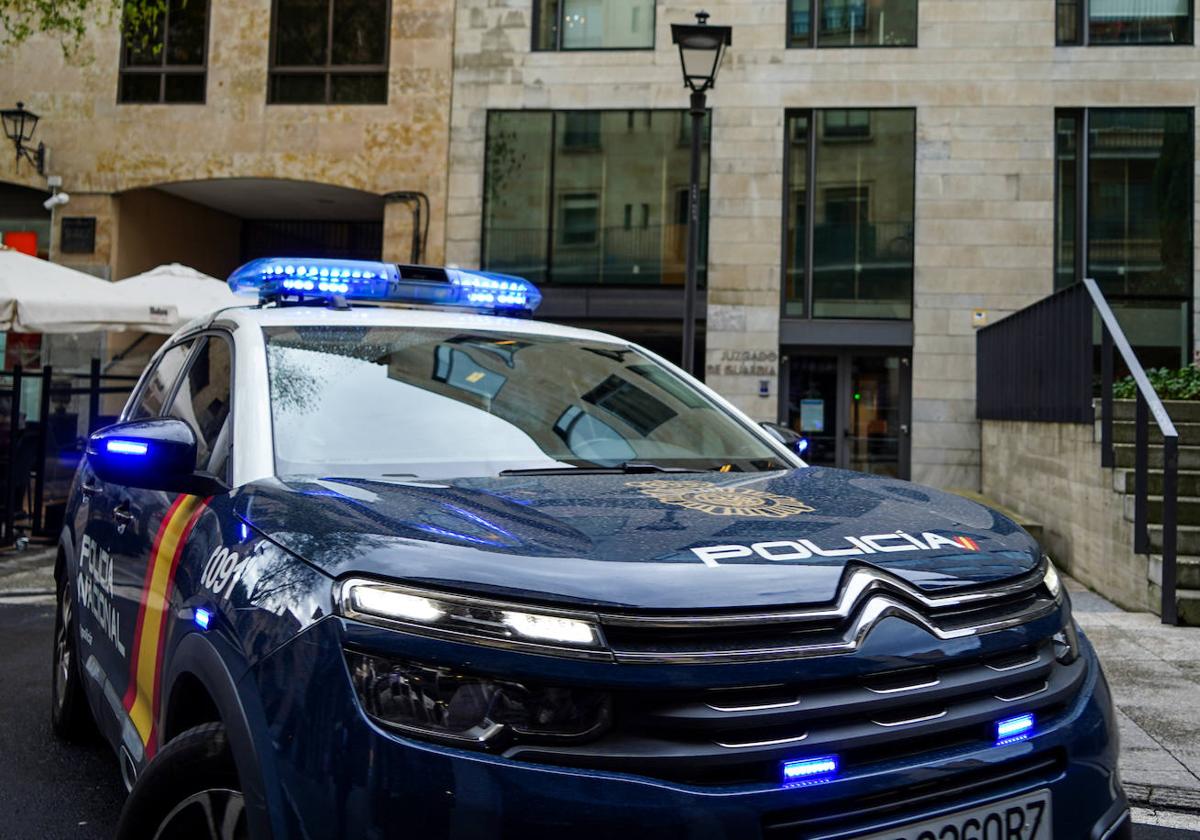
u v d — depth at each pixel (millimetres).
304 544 1825
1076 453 8727
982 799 1755
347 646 1619
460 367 2879
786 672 1601
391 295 3463
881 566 1781
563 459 2598
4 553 9211
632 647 1582
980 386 12711
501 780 1500
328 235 18969
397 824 1498
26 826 3289
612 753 1535
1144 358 14453
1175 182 14523
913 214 14922
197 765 1898
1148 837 3496
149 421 2326
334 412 2527
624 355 3377
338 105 15789
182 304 10203
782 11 15148
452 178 15516
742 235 15016
